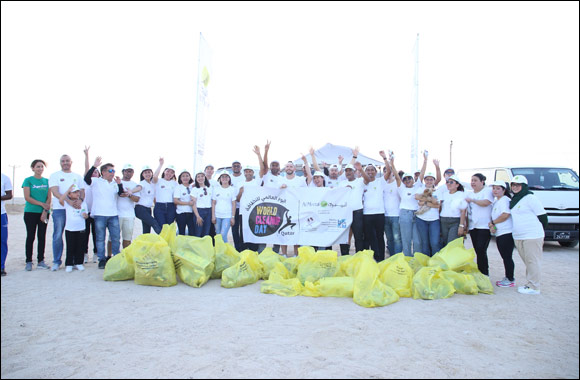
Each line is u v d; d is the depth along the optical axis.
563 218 10.08
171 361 3.47
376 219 7.70
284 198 8.03
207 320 4.51
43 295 5.51
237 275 6.06
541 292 5.88
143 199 8.05
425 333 4.14
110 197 7.38
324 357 3.55
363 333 4.12
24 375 3.21
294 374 3.23
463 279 5.75
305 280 6.01
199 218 7.93
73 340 3.93
